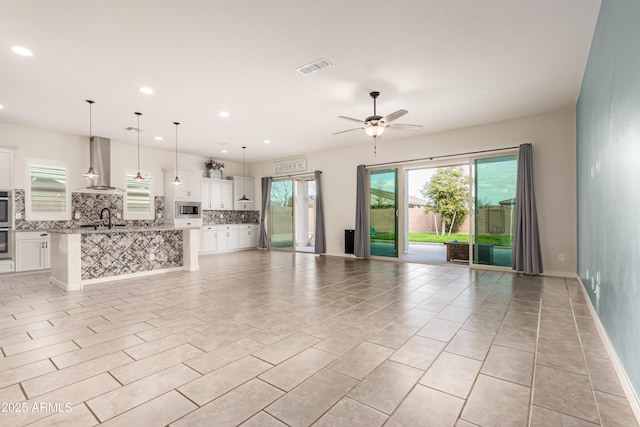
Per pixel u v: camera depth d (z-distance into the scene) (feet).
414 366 7.47
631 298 6.16
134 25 9.46
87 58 11.39
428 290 14.84
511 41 10.48
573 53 11.23
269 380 6.83
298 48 10.88
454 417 5.58
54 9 8.65
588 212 12.25
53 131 20.89
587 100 12.14
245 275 18.66
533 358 7.88
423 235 45.19
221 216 31.45
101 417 5.57
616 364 7.17
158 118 18.39
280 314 11.31
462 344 8.72
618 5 6.97
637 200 5.79
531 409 5.82
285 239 31.40
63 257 15.52
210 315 11.21
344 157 26.58
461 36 10.19
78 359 7.83
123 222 24.26
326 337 9.21
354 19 9.27
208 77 13.04
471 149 20.25
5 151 18.58
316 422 5.44
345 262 23.72
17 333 9.53
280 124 19.74
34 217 20.02
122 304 12.60
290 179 30.94
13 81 13.21
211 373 7.13
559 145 17.43
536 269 17.75
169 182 26.63
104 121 18.88
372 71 12.60
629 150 6.26
